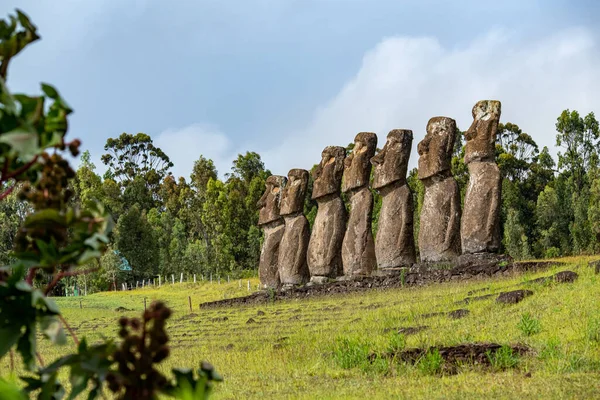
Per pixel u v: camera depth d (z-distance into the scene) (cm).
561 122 8306
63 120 548
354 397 1686
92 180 9988
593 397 1524
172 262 8738
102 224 583
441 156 4191
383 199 4444
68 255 561
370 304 3444
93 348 545
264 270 5122
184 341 3067
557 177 8169
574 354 1911
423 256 4175
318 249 4684
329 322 3077
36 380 579
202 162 11138
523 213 7600
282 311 3722
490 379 1798
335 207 4709
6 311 543
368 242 4478
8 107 505
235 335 3061
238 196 8969
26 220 560
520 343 2103
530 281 3034
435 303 3064
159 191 12088
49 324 542
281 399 1727
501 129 8819
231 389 1903
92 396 545
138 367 511
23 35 585
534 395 1578
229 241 8625
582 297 2533
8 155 532
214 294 5856
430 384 1794
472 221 3984
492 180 4006
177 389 534
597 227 6347
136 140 12219
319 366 2161
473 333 2344
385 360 2050
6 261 7231
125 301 5762
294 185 4947
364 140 4588
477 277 3625
